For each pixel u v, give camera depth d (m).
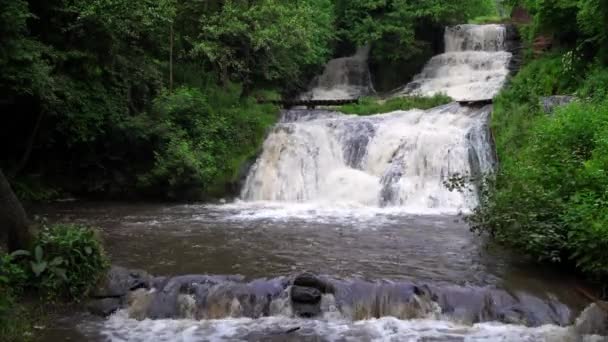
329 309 7.29
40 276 7.34
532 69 20.03
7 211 7.50
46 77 13.45
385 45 27.56
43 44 14.93
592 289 7.70
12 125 15.93
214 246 10.14
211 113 18.14
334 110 21.50
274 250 9.81
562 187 8.91
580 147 10.46
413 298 7.34
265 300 7.42
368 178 16.70
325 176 17.45
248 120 18.72
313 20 25.41
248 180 17.33
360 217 13.44
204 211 14.42
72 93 15.12
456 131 17.11
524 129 15.23
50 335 6.59
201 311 7.36
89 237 8.05
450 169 16.31
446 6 27.23
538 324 6.97
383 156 17.28
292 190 17.28
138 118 16.48
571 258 7.95
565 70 18.31
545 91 18.61
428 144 16.83
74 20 15.75
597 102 14.38
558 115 12.34
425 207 15.41
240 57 22.48
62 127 15.47
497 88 23.36
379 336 6.61
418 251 9.71
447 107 19.33
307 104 22.80
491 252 9.62
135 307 7.43
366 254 9.48
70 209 14.65
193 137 17.41
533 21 22.31
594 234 7.57
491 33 27.80
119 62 16.97
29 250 7.59
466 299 7.32
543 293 7.52
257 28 20.77
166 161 16.17
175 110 17.31
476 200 15.23
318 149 18.11
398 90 27.03
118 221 12.85
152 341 6.49
